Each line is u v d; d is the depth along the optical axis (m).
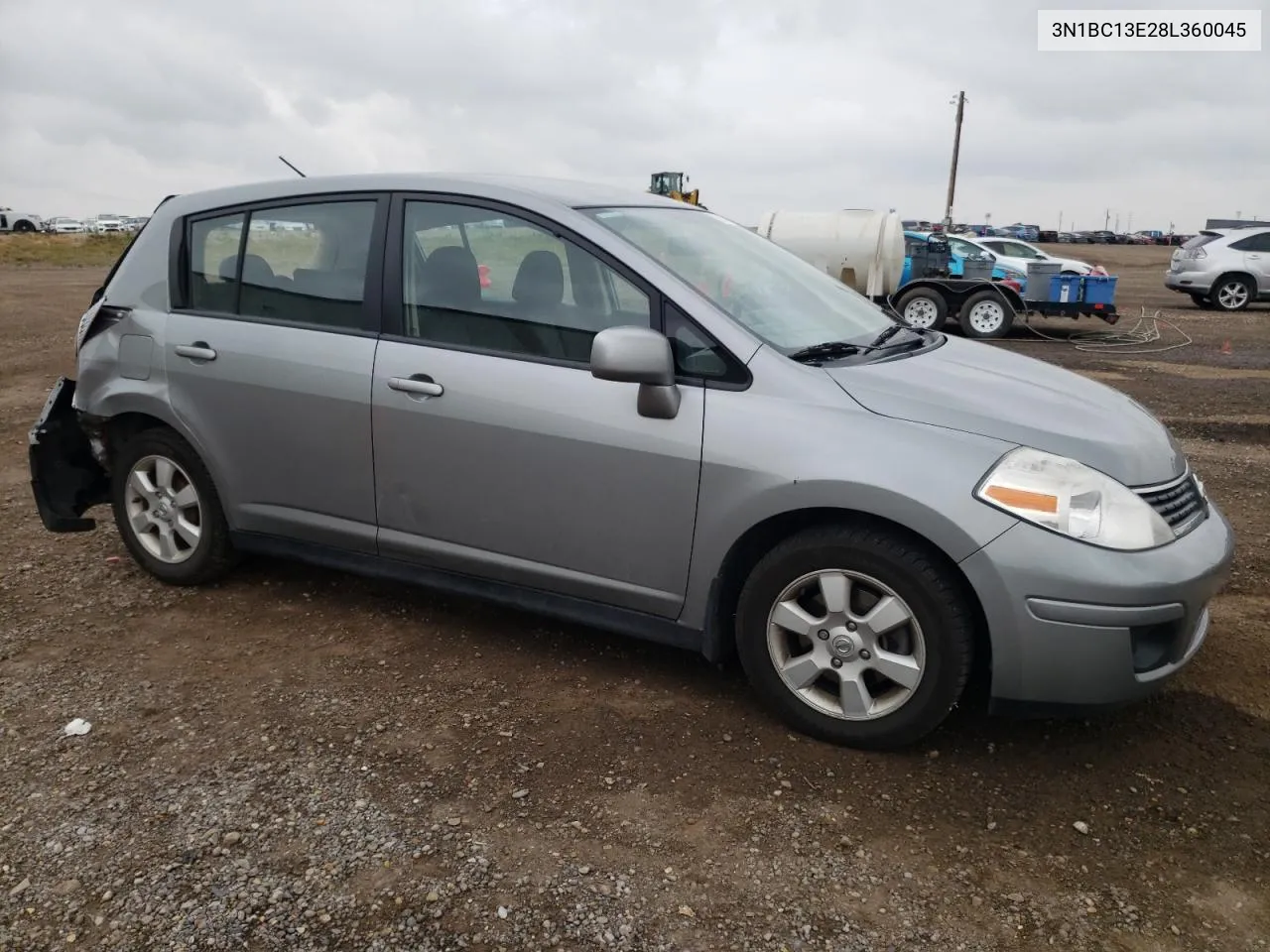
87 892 2.40
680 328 3.13
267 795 2.79
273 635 3.87
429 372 3.46
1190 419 8.10
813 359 3.13
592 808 2.74
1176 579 2.73
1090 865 2.53
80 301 18.83
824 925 2.31
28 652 3.71
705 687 3.45
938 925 2.32
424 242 3.57
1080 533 2.70
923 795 2.83
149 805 2.74
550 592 3.46
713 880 2.46
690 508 3.08
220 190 4.09
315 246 3.79
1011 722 3.24
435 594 4.28
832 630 2.99
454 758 2.99
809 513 2.99
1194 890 2.44
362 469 3.67
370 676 3.52
